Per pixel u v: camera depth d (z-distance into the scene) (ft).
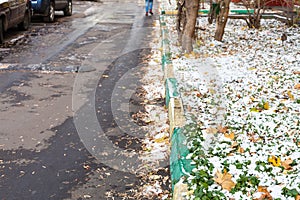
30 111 20.03
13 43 38.14
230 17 50.83
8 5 38.11
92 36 42.73
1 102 21.30
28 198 12.60
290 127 15.52
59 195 12.80
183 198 11.07
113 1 93.50
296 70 24.27
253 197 10.82
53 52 34.19
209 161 12.85
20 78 25.89
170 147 15.39
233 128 15.40
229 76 22.95
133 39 41.11
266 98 19.10
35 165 14.66
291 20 42.65
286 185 11.38
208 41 33.88
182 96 19.24
